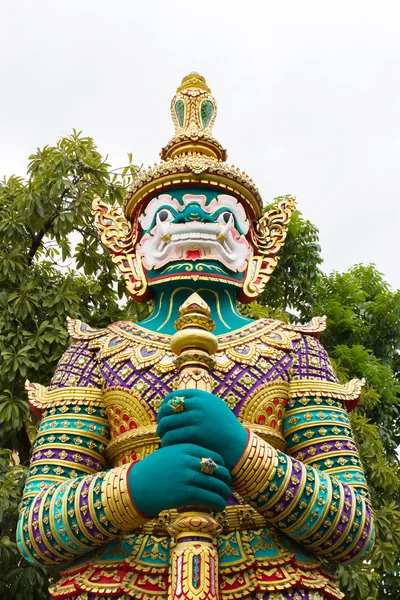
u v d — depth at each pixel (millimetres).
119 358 4664
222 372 4453
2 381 7992
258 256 5621
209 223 5078
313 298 12172
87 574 3955
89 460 4457
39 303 8750
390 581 10453
